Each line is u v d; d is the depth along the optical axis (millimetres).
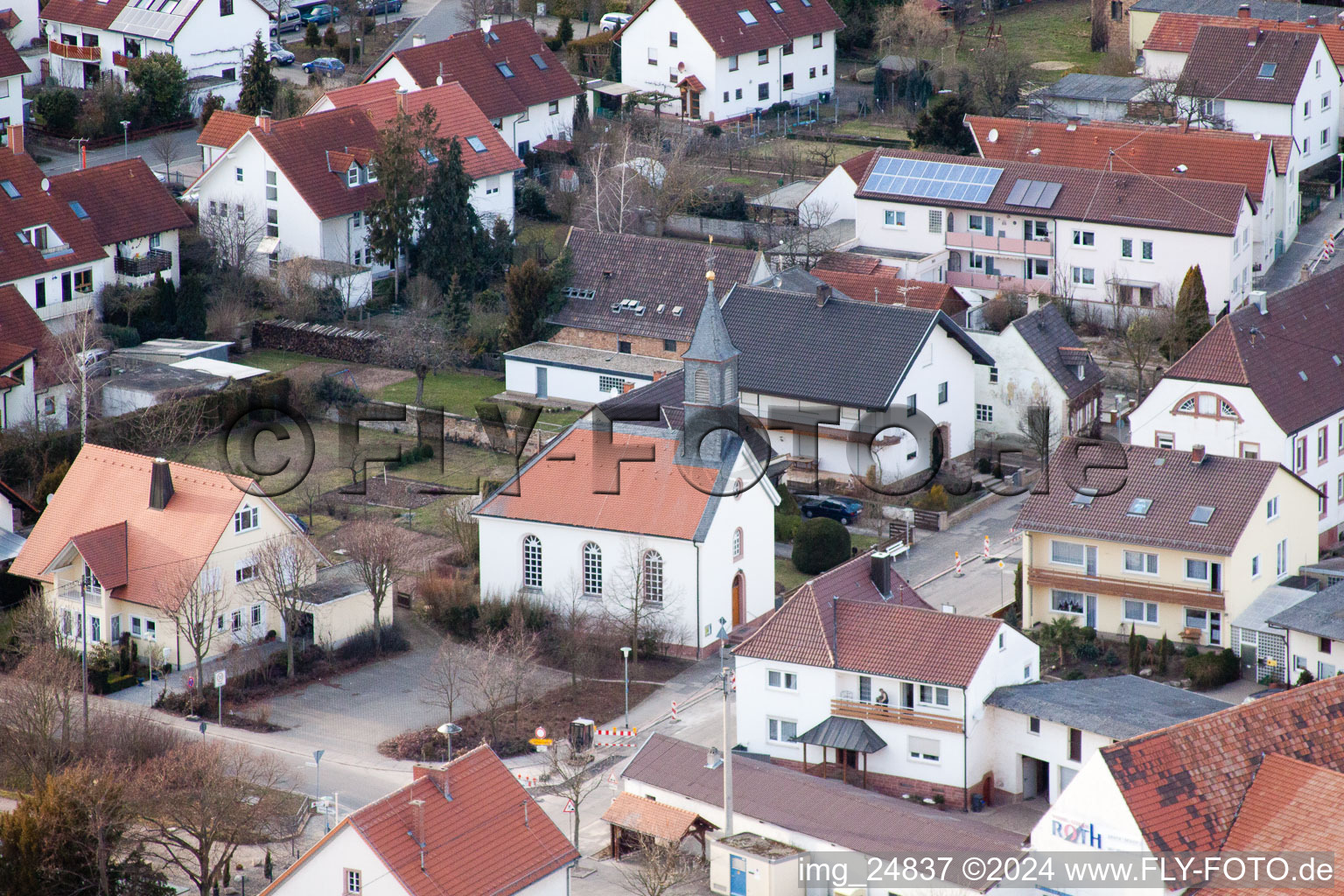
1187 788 122000
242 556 168000
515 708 159375
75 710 157125
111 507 171000
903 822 133375
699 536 165500
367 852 120062
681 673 165750
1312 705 129000
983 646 145375
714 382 167375
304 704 160250
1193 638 164375
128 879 131250
